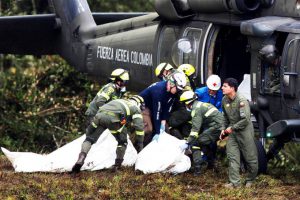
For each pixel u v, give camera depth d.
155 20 56.06
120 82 49.12
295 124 44.41
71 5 64.00
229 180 44.75
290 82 45.12
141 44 57.38
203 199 41.75
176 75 48.62
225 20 50.53
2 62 80.19
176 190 43.41
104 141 48.09
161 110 49.56
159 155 47.09
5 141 64.19
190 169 48.41
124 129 46.94
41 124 67.88
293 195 43.34
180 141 47.56
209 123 46.97
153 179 45.69
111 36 60.69
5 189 43.09
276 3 48.28
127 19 60.16
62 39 65.00
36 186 43.53
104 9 81.62
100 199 41.66
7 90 70.12
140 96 49.91
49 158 47.81
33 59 77.69
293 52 45.22
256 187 45.12
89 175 46.53
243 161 47.09
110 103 46.41
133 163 48.38
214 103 48.59
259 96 47.78
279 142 47.81
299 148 59.22
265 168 47.53
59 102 69.00
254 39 47.41
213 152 48.91
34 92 69.44
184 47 52.78
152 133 50.06
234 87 43.84
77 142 48.38
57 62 74.88
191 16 53.41
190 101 46.50
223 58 52.94
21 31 63.75
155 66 55.56
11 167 50.16
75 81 70.25
